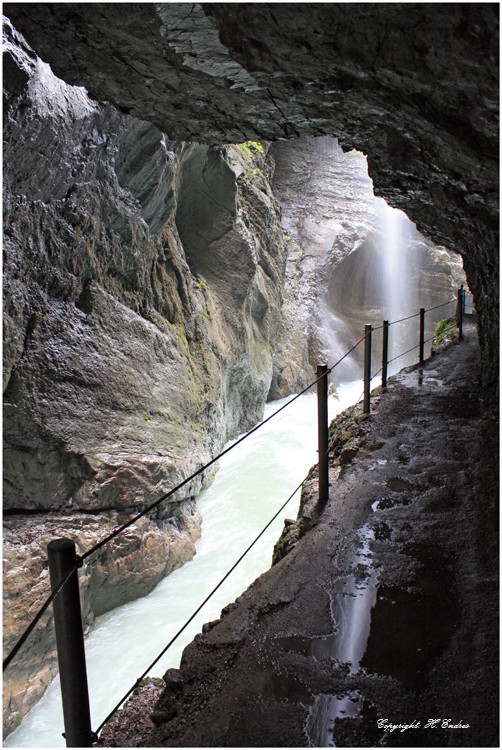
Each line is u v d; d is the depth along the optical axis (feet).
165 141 28.37
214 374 39.96
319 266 77.56
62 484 22.76
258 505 35.12
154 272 32.99
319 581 9.80
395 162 11.70
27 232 20.13
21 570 19.36
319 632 8.48
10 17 10.56
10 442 20.85
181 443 31.12
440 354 30.14
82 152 22.09
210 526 32.81
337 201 85.51
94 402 24.64
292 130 13.32
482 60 6.95
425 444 15.79
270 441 48.49
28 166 19.26
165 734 6.92
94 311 25.23
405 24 7.26
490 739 6.23
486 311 18.01
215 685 7.66
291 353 66.90
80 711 5.83
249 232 49.06
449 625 8.34
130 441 26.43
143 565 24.93
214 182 41.32
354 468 14.78
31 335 21.33
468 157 9.29
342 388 75.77
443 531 11.03
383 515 11.95
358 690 7.22
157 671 19.95
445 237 17.02
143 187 28.25
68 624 5.63
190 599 25.17
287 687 7.38
